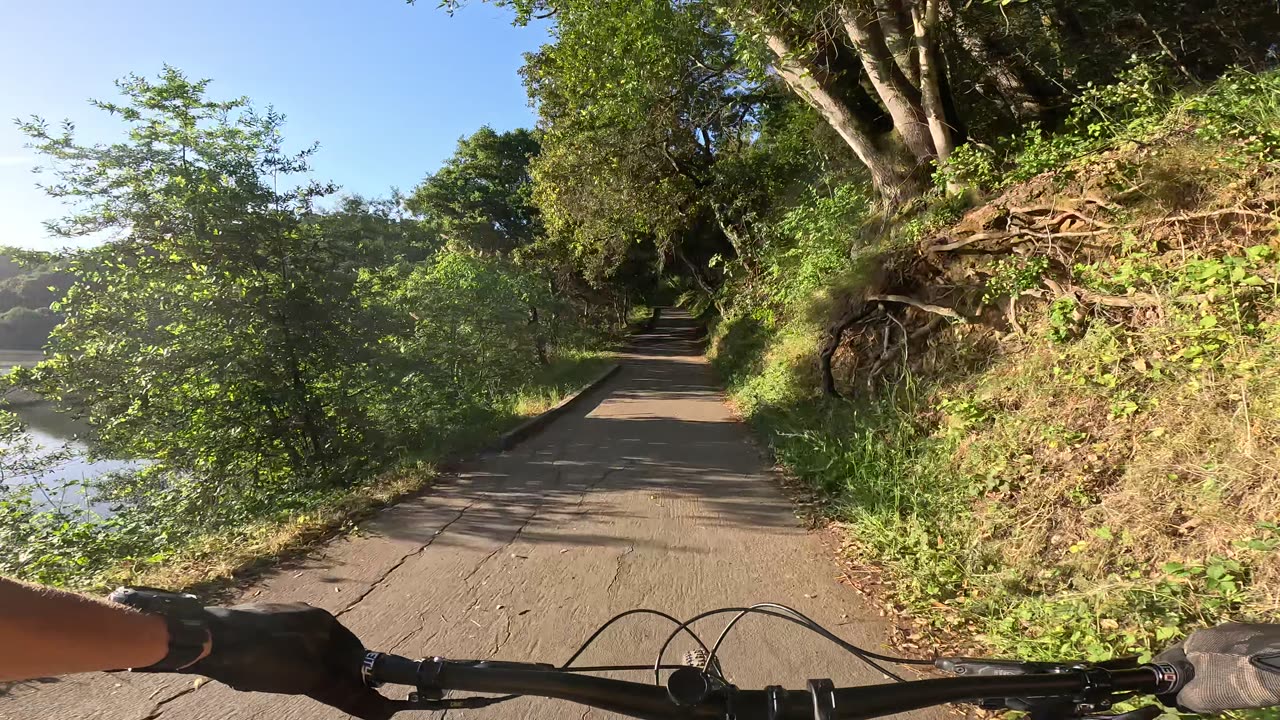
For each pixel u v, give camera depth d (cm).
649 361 2773
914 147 1134
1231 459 389
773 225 1708
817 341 1106
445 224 3145
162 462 862
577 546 545
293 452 912
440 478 776
